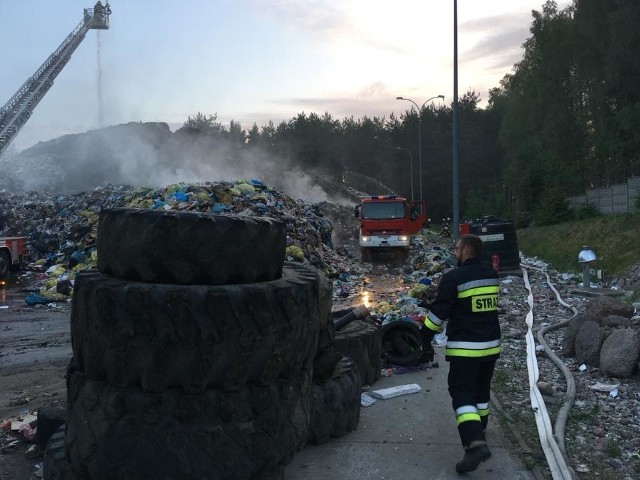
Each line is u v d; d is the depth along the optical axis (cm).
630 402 566
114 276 350
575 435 488
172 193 1925
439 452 450
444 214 9356
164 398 315
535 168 4591
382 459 436
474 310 424
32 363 837
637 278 1256
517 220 4300
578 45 4178
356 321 685
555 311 1076
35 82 6569
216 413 320
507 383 639
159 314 313
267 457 337
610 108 3838
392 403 565
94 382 328
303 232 1886
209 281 336
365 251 2438
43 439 466
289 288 349
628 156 3703
